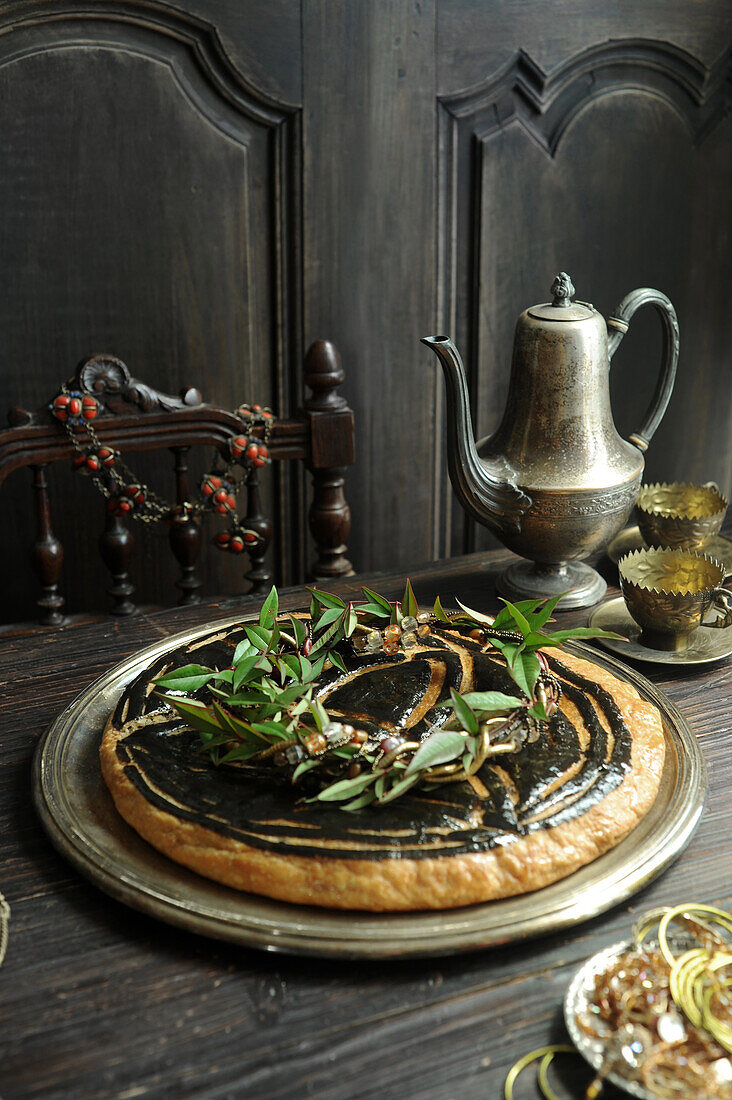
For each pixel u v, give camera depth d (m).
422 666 1.01
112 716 0.99
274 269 1.74
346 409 1.37
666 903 0.88
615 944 0.85
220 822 0.89
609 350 1.16
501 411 1.94
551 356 1.12
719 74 1.91
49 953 0.86
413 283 1.82
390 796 0.88
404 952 0.83
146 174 1.63
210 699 0.99
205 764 0.94
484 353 1.90
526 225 1.86
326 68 1.67
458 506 1.99
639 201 1.92
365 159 1.73
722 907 0.87
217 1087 0.79
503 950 0.85
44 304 1.62
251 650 0.98
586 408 1.13
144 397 1.31
